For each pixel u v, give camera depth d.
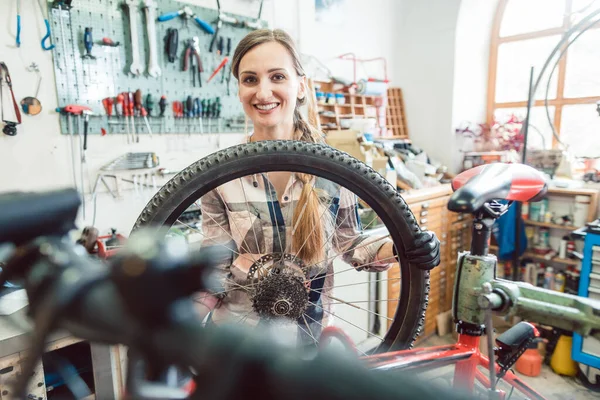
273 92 0.86
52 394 0.95
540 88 2.95
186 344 0.15
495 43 3.18
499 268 2.79
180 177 0.67
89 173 1.68
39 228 0.18
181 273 0.15
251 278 0.77
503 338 0.83
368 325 2.06
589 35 2.66
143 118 1.80
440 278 2.51
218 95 2.04
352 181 0.70
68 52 1.57
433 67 3.10
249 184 0.82
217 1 1.97
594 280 1.91
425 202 2.29
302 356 0.17
